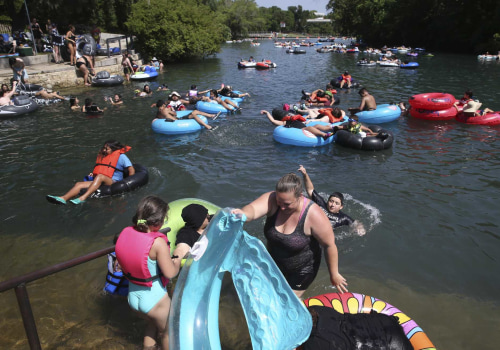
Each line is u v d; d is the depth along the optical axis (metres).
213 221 2.62
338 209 5.19
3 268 4.50
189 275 2.53
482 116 10.67
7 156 8.44
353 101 14.56
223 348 3.24
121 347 3.25
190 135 9.98
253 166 7.78
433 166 7.65
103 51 23.88
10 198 6.41
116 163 6.50
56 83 17.28
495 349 3.31
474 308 3.82
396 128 10.48
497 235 5.13
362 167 7.66
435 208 5.86
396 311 3.19
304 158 8.24
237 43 67.00
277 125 10.66
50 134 10.12
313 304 3.23
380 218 5.54
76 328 3.47
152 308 2.95
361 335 2.64
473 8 37.22
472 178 7.01
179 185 6.84
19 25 28.27
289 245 2.95
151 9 28.33
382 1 49.28
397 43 48.19
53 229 5.41
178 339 2.42
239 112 12.72
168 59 29.95
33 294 3.95
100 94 16.19
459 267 4.48
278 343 2.52
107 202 6.19
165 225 4.16
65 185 6.93
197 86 18.59
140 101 14.58
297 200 2.81
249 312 2.63
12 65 14.55
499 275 4.35
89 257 2.79
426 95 11.53
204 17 31.92
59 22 31.70
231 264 2.77
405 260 4.60
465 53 37.00
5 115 11.91
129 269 2.89
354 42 57.62
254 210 2.90
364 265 4.50
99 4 37.62
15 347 3.26
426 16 43.22
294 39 87.44
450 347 3.32
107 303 3.79
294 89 17.52
